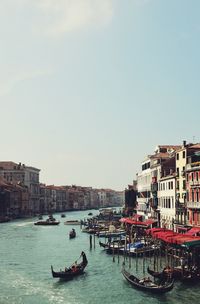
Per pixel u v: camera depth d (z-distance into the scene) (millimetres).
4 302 35812
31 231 98250
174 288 37781
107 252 59438
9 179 171375
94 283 41688
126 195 120938
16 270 49000
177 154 63312
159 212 72812
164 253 52750
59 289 39844
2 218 128125
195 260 42406
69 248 67562
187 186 57219
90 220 115500
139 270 46375
